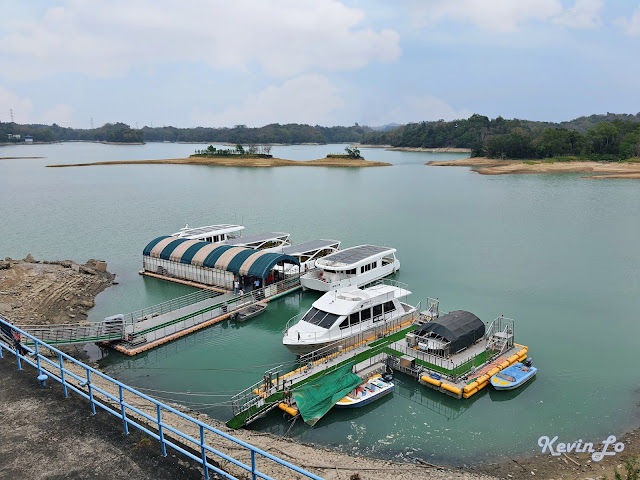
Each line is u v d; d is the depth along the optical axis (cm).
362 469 2022
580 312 4062
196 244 5119
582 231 7256
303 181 15588
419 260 5803
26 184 14350
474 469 2100
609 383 2891
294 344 3052
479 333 3155
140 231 7688
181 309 4022
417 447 2262
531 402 2672
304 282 4656
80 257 6125
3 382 1570
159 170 19438
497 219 8412
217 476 1158
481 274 5184
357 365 2908
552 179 15112
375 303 3431
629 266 5391
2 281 4384
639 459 2152
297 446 2211
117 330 3344
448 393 2692
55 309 4044
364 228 7856
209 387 2888
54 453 1215
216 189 13312
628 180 14412
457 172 18625
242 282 4619
